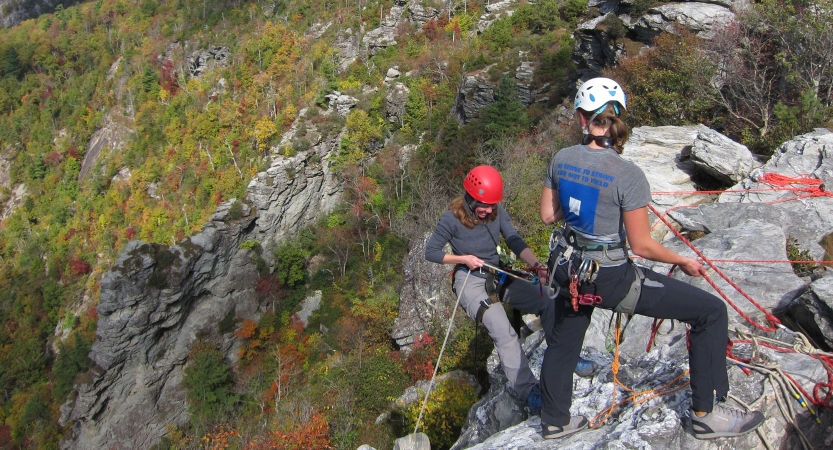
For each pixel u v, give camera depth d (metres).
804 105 12.56
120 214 79.19
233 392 43.81
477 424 5.95
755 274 6.23
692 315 3.67
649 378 4.55
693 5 23.27
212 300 48.03
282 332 47.28
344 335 30.67
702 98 17.70
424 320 16.28
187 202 70.56
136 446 42.28
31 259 80.25
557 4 61.16
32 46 114.19
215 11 103.56
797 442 3.81
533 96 47.16
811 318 5.02
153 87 95.88
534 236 15.31
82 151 99.00
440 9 74.62
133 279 41.06
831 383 3.85
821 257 7.22
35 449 50.88
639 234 3.39
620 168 3.38
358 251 49.88
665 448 3.74
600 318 6.55
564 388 4.08
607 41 29.00
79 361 48.34
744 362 4.16
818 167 8.99
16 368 64.38
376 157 58.84
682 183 10.91
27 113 105.31
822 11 15.93
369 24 78.38
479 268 4.69
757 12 17.70
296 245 53.22
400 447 6.43
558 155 3.73
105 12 119.12
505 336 4.70
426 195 36.09
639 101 19.31
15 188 97.69
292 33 84.25
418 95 58.78
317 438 17.44
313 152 56.12
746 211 8.24
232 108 74.06
